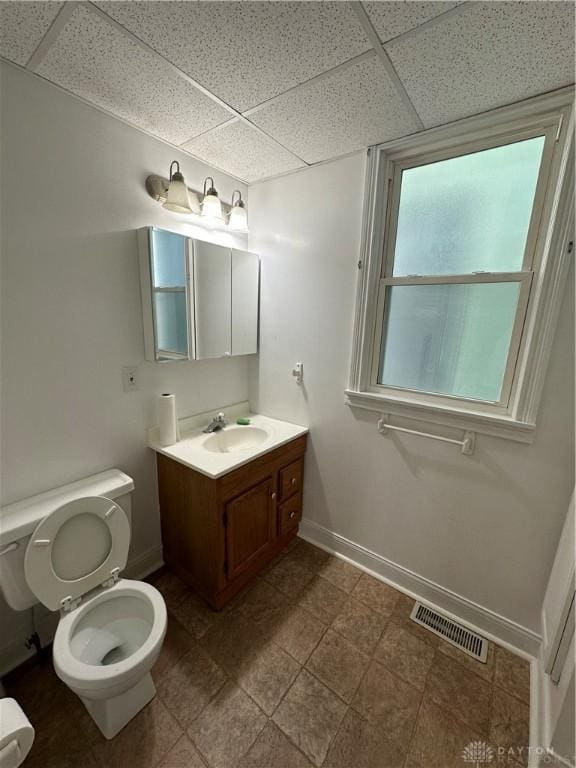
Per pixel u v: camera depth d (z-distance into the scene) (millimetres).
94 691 990
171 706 1232
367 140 1510
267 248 2041
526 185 1307
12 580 1163
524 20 861
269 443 1796
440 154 1466
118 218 1468
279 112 1329
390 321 1713
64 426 1415
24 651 1373
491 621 1547
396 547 1808
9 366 1229
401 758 1108
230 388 2203
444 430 1562
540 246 1289
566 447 1288
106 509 1309
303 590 1781
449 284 1510
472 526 1553
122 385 1602
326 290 1830
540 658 1353
